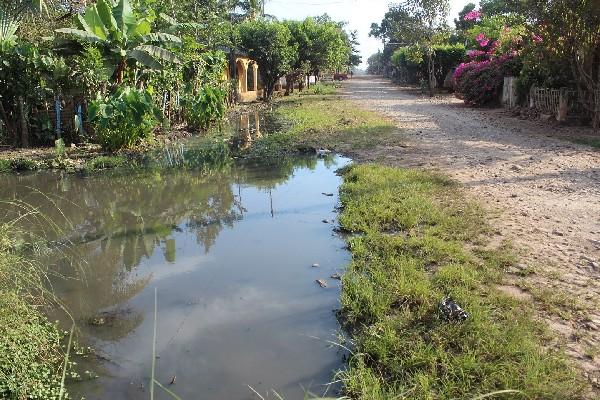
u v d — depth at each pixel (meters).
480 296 4.09
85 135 12.31
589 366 3.18
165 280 4.94
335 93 34.03
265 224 6.53
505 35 21.44
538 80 16.61
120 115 11.44
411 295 4.14
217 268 5.18
